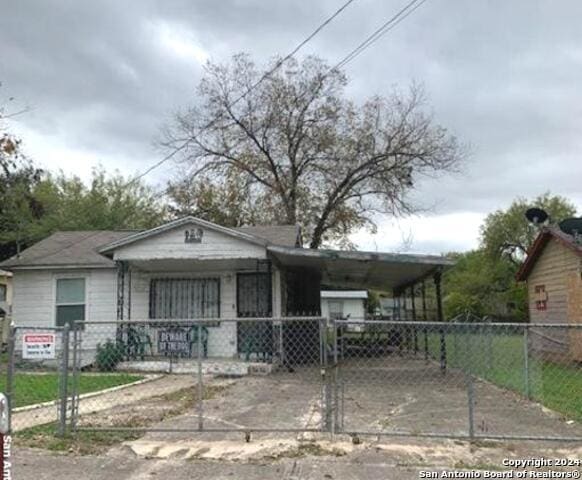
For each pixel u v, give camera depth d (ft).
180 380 40.98
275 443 21.09
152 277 54.75
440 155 106.42
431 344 63.26
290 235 62.23
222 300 53.67
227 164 112.27
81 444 21.26
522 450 20.27
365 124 107.76
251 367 44.93
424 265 50.31
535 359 41.81
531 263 64.59
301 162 111.45
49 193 134.51
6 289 92.63
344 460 18.95
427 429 23.57
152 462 19.07
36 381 39.45
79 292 56.54
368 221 110.42
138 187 146.92
